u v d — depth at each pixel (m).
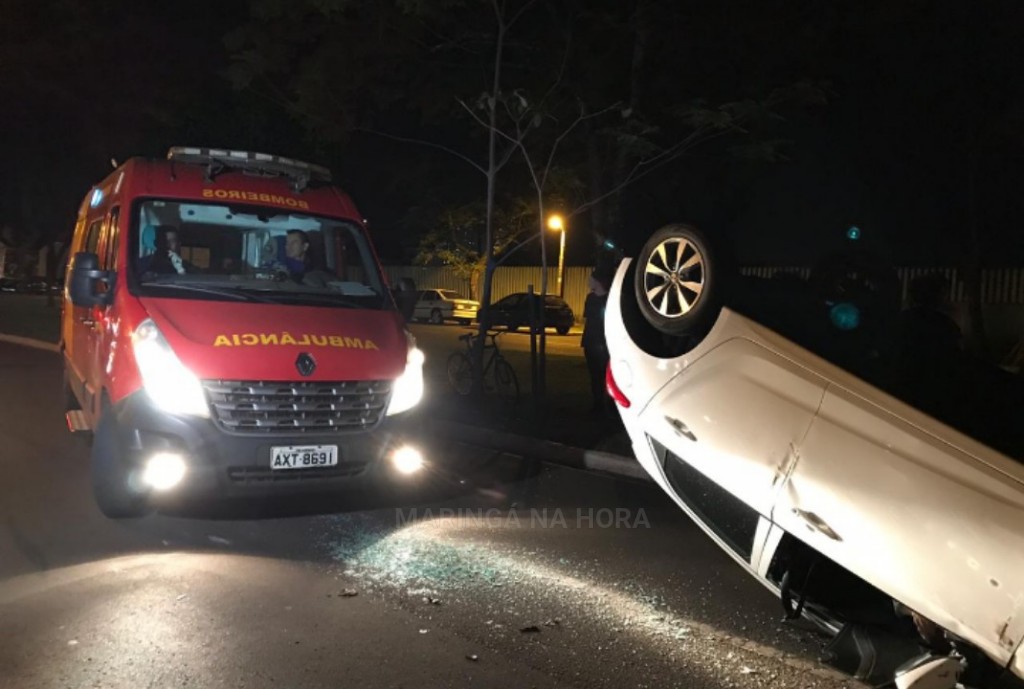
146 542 6.53
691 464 4.69
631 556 6.62
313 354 6.62
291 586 5.84
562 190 16.52
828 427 4.17
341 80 13.41
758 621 5.49
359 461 6.77
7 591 5.61
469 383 13.41
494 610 5.58
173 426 6.27
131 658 4.76
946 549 3.84
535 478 9.02
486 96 11.82
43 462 8.77
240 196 7.85
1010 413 4.44
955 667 3.93
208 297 6.96
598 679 4.73
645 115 12.81
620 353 5.16
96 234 8.72
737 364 4.49
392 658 4.88
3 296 43.47
